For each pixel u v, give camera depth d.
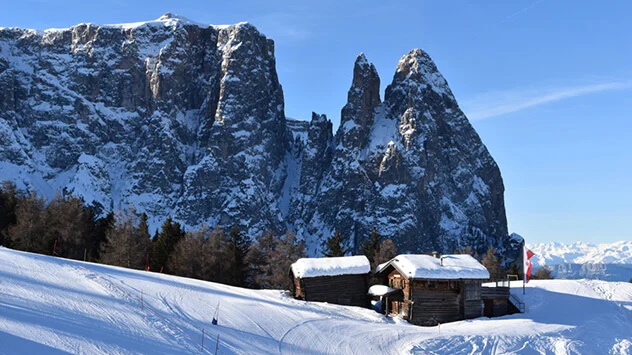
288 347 51.06
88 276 61.44
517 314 75.94
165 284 66.81
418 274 73.06
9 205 126.94
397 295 76.88
